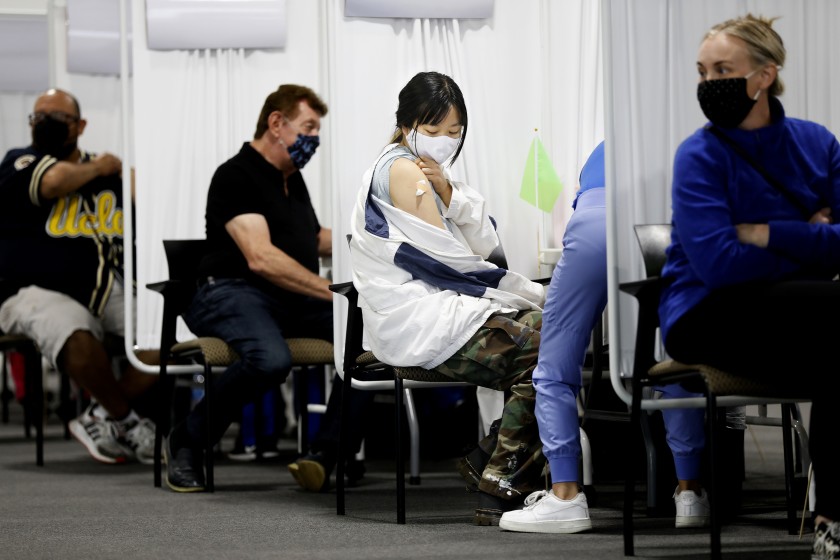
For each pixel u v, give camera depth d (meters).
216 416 9.07
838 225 5.23
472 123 8.98
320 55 10.88
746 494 8.46
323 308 9.65
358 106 8.73
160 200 10.62
